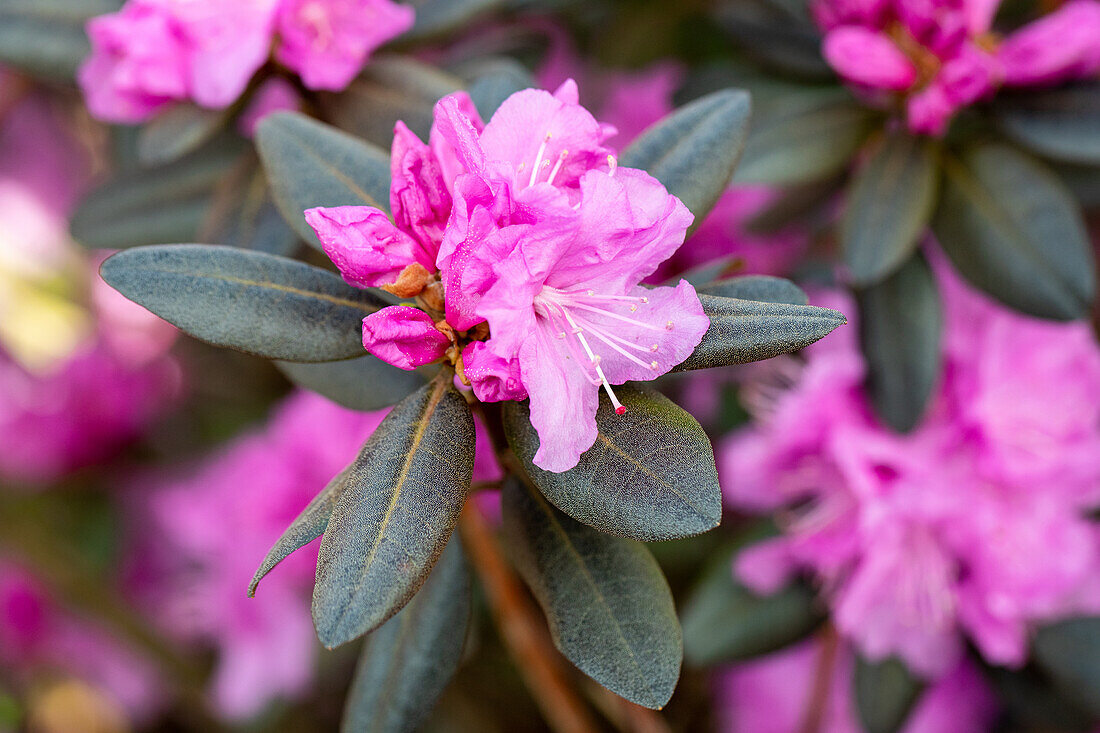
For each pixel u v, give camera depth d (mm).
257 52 340
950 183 374
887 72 363
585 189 266
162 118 353
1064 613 400
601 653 281
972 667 422
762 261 437
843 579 394
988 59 358
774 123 381
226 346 281
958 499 370
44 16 368
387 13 350
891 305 379
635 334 271
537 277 265
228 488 445
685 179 300
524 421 276
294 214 304
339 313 287
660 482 268
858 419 384
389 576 260
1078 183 389
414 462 270
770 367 422
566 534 290
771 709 462
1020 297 366
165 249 280
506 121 275
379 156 307
